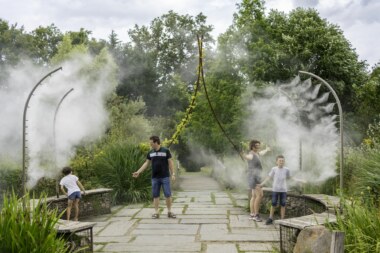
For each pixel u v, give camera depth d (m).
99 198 10.11
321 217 6.21
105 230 8.17
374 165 7.43
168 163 9.70
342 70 22.27
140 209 10.89
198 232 7.88
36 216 4.68
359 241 4.37
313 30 22.55
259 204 9.14
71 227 5.98
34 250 4.18
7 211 4.52
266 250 6.51
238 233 7.75
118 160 12.59
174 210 10.64
